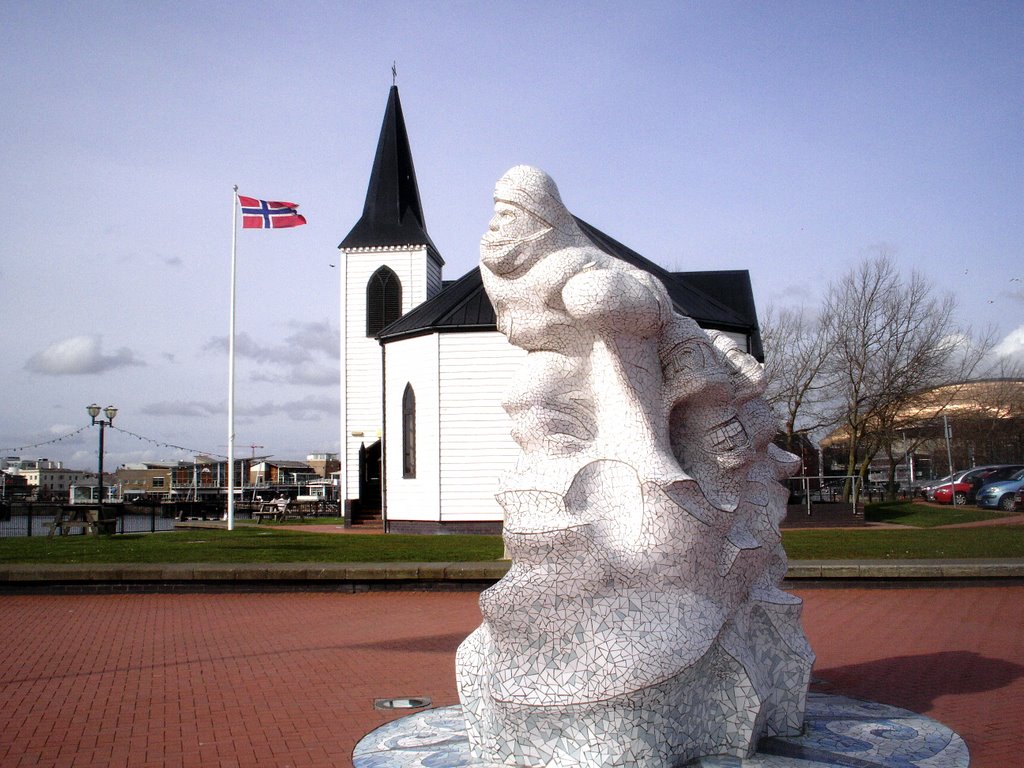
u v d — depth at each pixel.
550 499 5.88
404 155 44.78
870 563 16.09
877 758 6.27
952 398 48.78
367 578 16.02
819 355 47.00
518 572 5.95
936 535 23.83
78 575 16.11
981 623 12.28
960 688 8.61
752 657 6.48
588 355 6.42
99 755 6.91
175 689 9.00
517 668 5.93
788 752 6.36
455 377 31.11
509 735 5.98
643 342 6.21
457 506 30.77
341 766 6.52
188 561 18.67
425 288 41.81
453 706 8.01
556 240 6.50
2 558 19.66
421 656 10.57
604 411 6.22
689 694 5.98
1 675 9.71
